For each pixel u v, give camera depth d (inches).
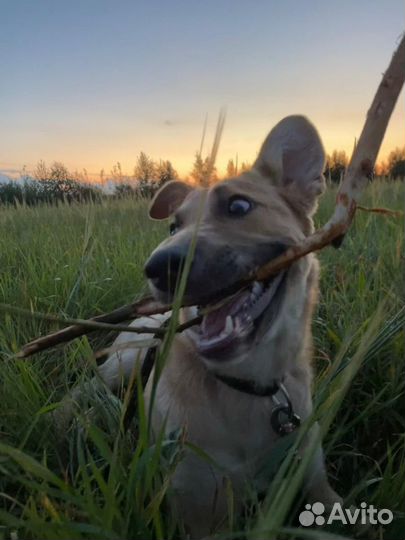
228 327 17.9
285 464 12.0
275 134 23.5
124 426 19.5
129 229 61.0
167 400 19.3
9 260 43.9
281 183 23.1
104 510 12.2
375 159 15.2
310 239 15.9
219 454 18.5
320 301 32.0
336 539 9.4
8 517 11.6
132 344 14.2
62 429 20.1
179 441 15.3
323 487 18.6
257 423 18.8
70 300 31.2
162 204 28.0
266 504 11.4
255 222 20.3
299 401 20.2
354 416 22.0
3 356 24.5
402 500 15.6
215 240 18.4
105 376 28.9
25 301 31.3
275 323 19.4
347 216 15.6
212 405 18.5
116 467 13.8
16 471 15.0
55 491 12.4
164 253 16.7
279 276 19.8
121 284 35.9
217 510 18.3
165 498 17.1
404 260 32.5
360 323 25.4
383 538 14.9
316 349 26.5
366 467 20.1
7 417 20.1
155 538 14.4
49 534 11.4
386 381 23.2
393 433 21.1
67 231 59.1
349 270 36.4
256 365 18.9
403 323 25.1
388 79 14.2
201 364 19.0
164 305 16.2
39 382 22.7
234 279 17.9
